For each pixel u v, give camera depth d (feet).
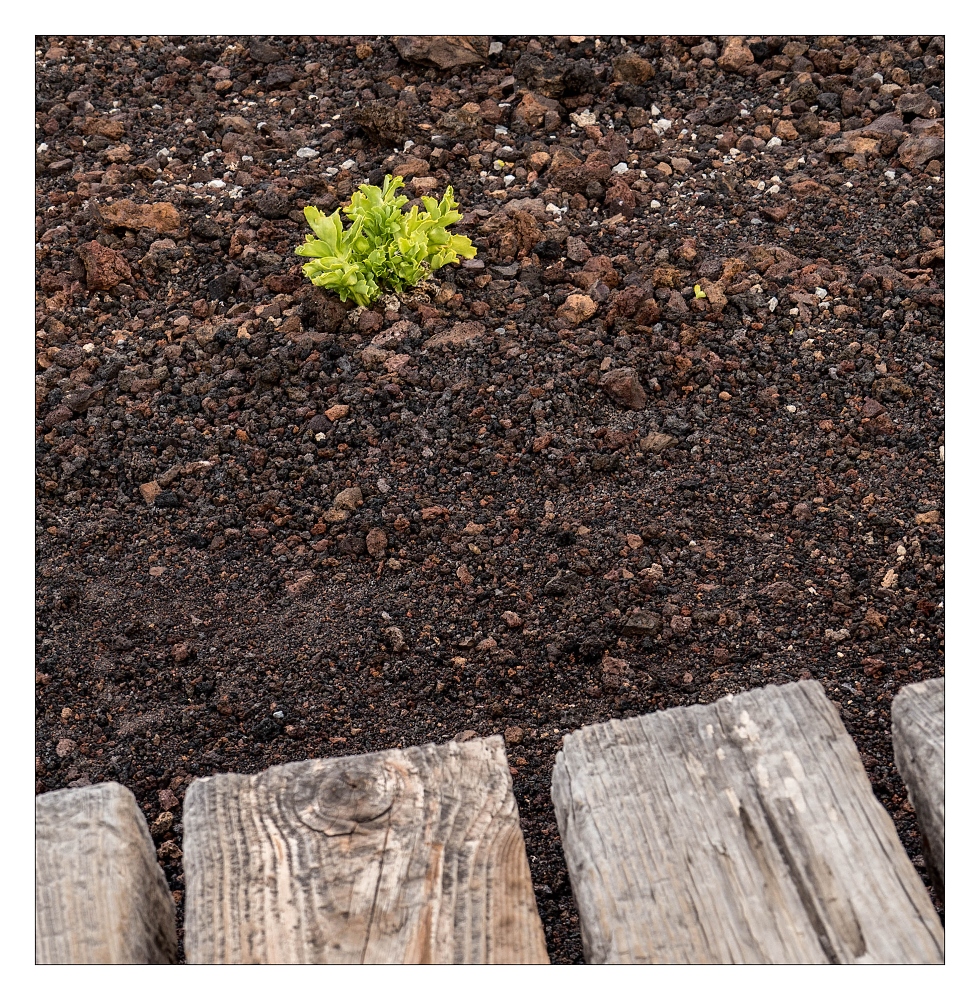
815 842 5.03
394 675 6.98
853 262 9.41
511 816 5.13
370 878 5.02
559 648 7.04
